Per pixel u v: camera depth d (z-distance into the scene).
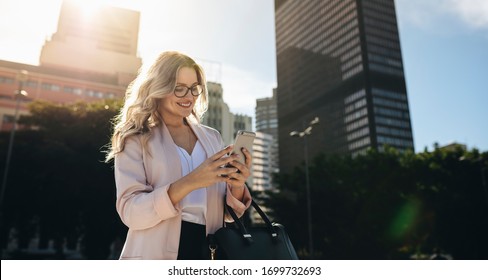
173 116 1.67
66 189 25.28
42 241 32.12
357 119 88.19
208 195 1.56
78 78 64.38
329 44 100.44
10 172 25.83
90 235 27.44
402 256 34.50
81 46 70.25
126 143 1.47
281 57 117.00
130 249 1.40
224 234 1.35
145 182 1.44
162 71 1.55
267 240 1.41
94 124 27.02
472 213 34.25
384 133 85.25
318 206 33.34
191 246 1.43
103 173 25.59
